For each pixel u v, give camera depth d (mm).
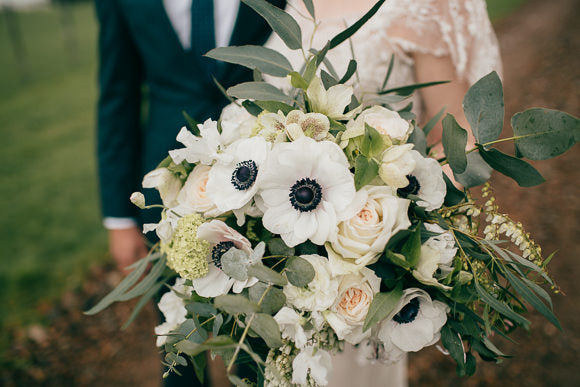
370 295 943
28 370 3082
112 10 1736
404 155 915
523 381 2641
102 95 1867
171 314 1194
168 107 1753
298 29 1054
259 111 1102
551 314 959
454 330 1020
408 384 2656
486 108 1002
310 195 904
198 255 971
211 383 2674
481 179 1038
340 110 983
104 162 1904
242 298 840
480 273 1018
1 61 13273
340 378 1767
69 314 3518
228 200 943
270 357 1001
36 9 26594
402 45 1487
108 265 4027
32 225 4859
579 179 4277
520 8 11430
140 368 3031
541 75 7059
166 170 1099
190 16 1623
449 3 1455
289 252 952
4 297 3736
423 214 968
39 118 8508
